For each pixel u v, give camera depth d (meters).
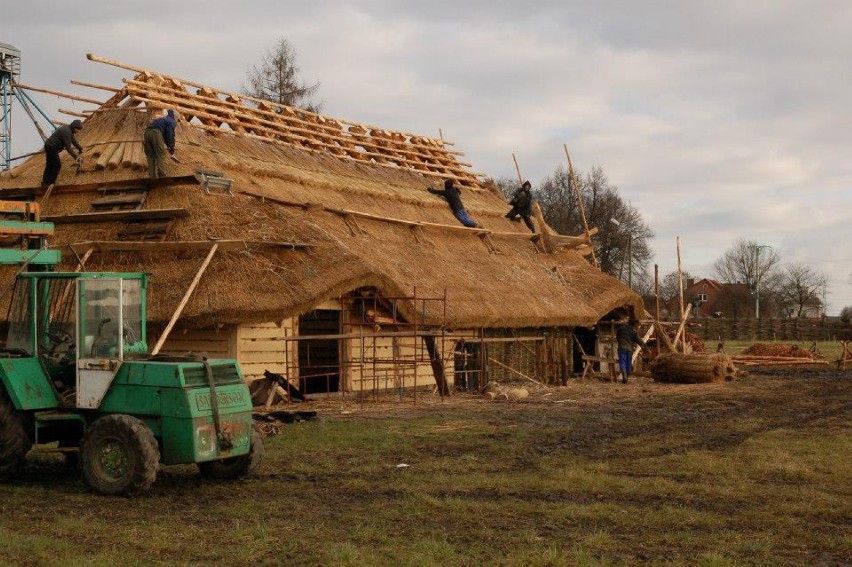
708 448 13.85
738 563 7.55
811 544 8.24
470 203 34.03
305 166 27.66
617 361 29.11
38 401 11.00
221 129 26.36
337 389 25.20
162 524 8.96
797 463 12.28
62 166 23.75
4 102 44.84
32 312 11.29
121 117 24.92
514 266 30.06
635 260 75.94
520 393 22.09
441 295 23.94
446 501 9.89
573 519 9.16
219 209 21.33
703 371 27.75
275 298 19.14
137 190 22.33
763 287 119.00
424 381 24.98
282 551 7.91
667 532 8.66
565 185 77.00
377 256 23.56
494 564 7.47
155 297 19.20
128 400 10.77
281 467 12.20
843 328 67.88
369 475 11.63
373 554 7.71
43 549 7.87
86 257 20.48
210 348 19.97
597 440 14.74
